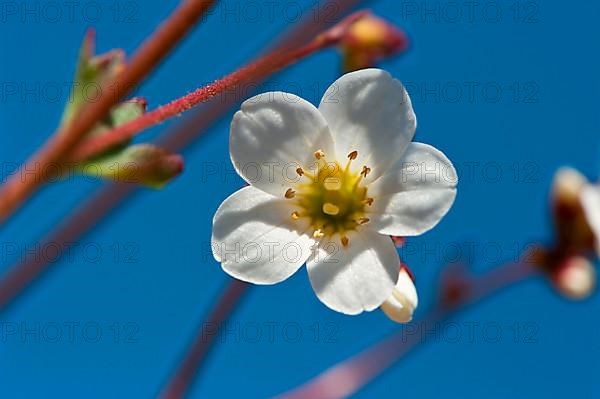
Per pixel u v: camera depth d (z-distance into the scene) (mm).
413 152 123
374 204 124
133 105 124
